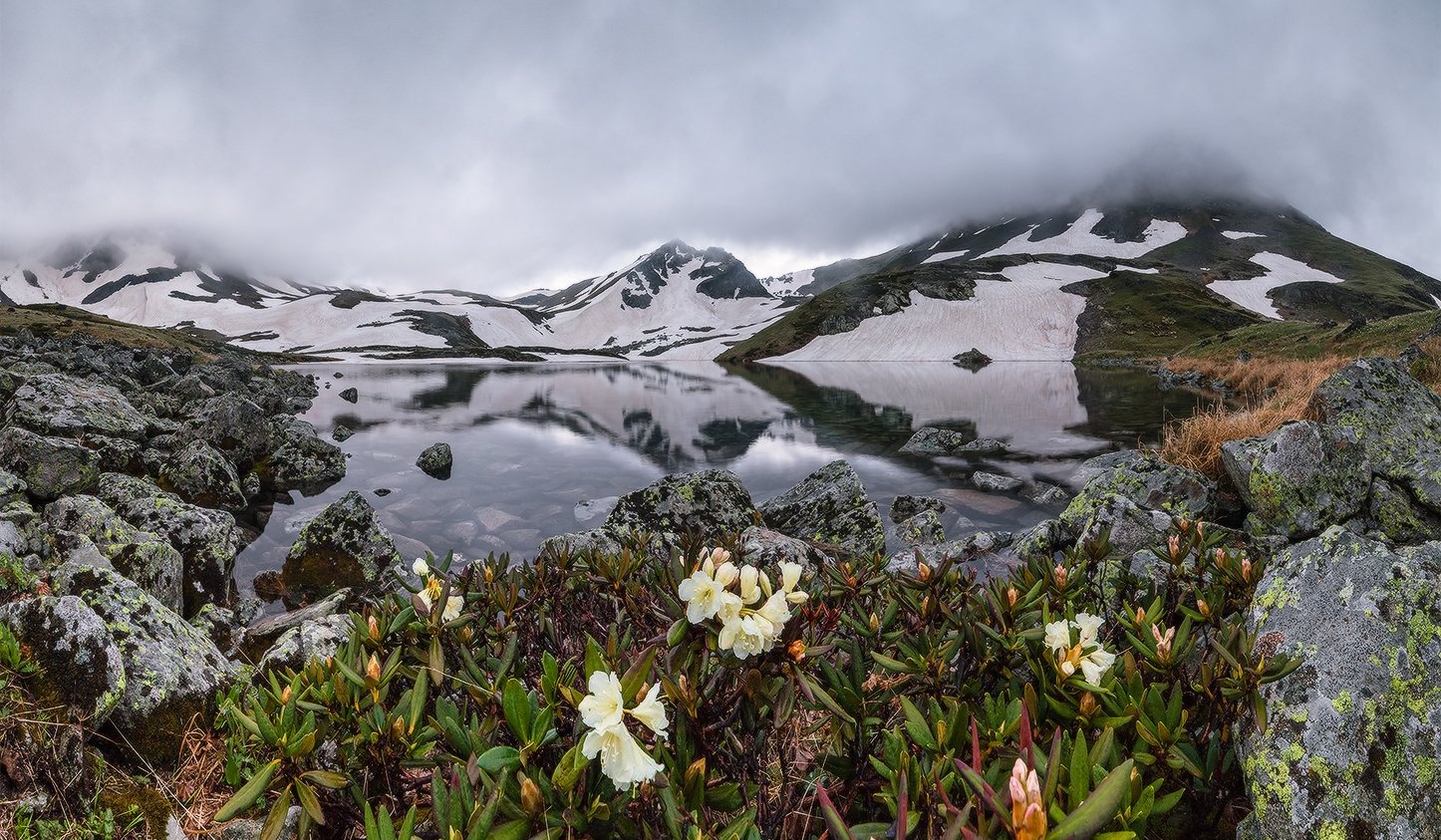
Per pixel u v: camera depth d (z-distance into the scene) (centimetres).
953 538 1259
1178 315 12875
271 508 1462
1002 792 182
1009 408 3847
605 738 177
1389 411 902
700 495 1102
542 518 1389
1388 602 283
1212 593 357
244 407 1798
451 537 1232
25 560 604
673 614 242
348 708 251
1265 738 269
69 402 1571
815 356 14750
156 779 344
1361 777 247
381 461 2109
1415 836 233
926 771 214
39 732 313
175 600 721
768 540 758
